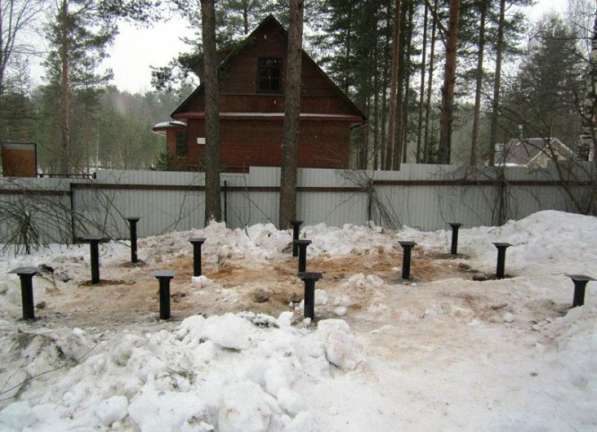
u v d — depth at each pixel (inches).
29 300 193.5
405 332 181.9
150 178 392.2
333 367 146.2
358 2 768.3
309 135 652.1
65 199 376.2
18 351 138.2
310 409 121.9
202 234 358.6
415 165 422.0
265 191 410.6
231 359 137.1
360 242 362.3
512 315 199.8
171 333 163.8
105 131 1707.7
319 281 257.3
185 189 398.6
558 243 315.3
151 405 106.3
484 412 123.3
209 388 116.7
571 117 653.3
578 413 118.3
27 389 124.6
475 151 852.0
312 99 649.0
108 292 234.7
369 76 886.4
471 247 352.2
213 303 217.0
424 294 227.8
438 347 166.7
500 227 396.2
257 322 170.1
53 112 1098.1
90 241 249.8
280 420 111.3
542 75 639.1
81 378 125.3
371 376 142.4
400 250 344.2
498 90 780.6
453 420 120.0
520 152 911.0
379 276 271.9
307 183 413.1
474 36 827.4
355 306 213.6
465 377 143.2
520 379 141.3
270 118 631.2
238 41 603.2
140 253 323.3
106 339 160.7
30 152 414.6
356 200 419.2
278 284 248.2
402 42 809.5
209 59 378.6
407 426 117.3
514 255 313.7
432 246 359.6
